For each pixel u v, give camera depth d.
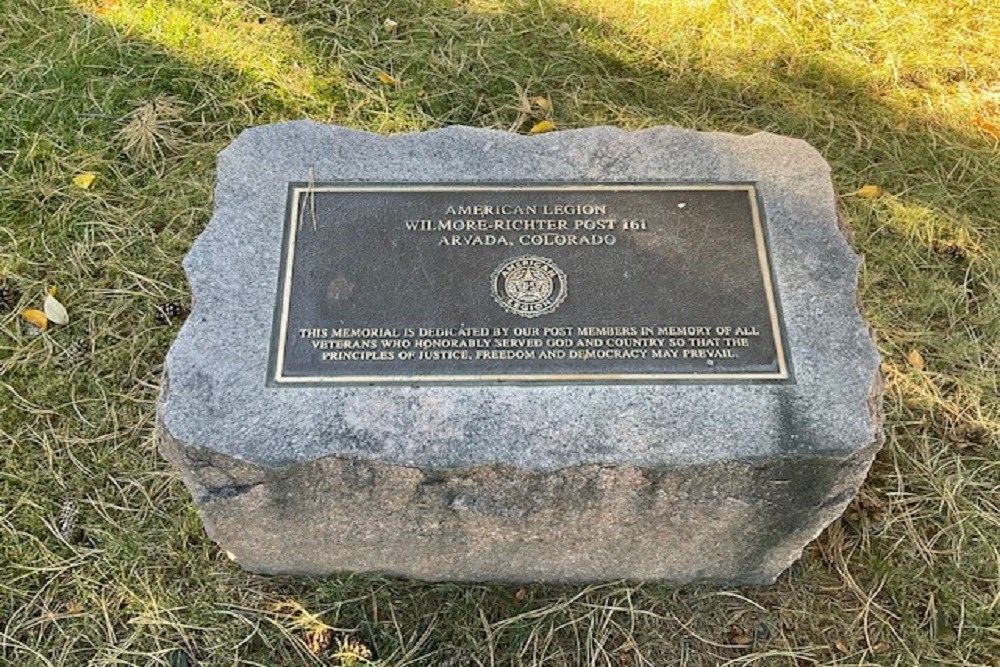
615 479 1.28
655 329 1.33
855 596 1.53
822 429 1.28
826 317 1.34
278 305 1.34
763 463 1.27
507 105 2.08
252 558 1.46
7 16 2.16
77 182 1.92
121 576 1.51
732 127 2.09
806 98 2.14
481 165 1.47
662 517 1.35
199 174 1.95
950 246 1.93
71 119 2.01
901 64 2.20
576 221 1.42
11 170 1.94
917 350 1.79
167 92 2.08
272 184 1.44
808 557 1.56
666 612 1.50
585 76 2.15
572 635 1.48
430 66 2.14
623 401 1.29
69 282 1.81
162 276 1.82
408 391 1.29
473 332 1.32
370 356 1.31
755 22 2.25
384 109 2.07
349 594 1.50
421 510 1.34
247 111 2.05
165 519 1.57
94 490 1.60
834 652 1.48
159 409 1.28
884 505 1.61
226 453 1.26
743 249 1.39
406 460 1.26
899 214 1.96
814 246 1.40
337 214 1.42
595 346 1.31
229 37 2.16
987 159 2.06
